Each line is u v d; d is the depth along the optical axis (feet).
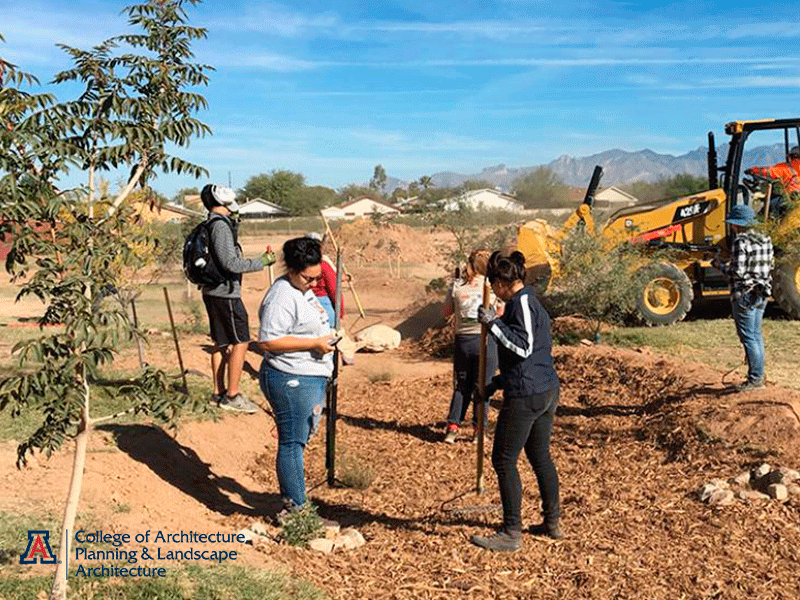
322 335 17.93
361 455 25.09
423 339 43.04
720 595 15.30
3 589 12.93
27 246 11.95
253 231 195.62
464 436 26.86
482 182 172.45
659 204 44.27
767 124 41.55
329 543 17.42
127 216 12.91
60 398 11.91
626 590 15.52
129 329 12.42
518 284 17.28
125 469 19.67
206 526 17.85
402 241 109.09
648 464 22.63
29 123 11.92
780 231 38.83
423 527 18.99
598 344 37.45
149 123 13.46
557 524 18.01
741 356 34.22
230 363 25.80
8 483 17.58
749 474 20.53
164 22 14.17
